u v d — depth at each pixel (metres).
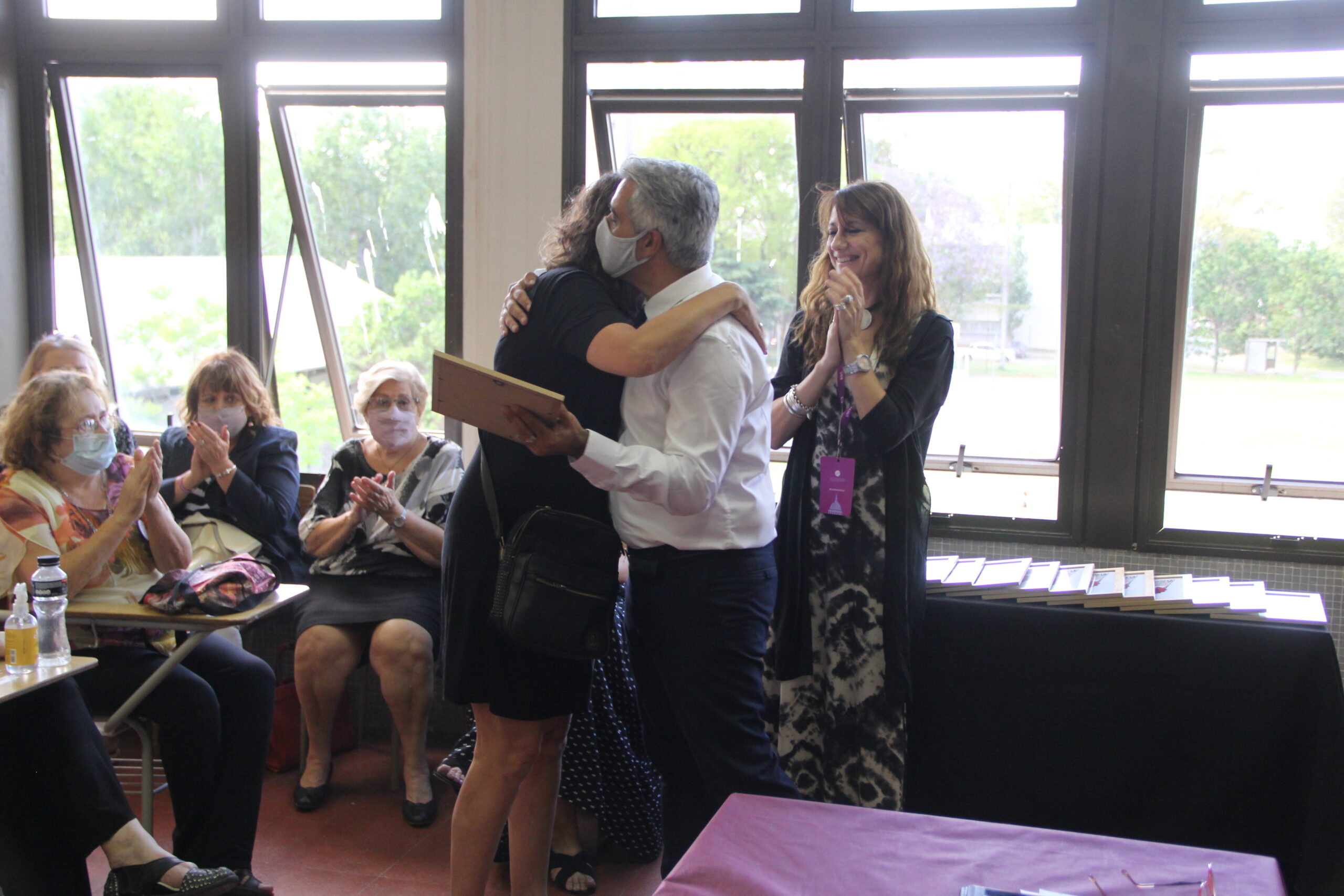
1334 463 3.19
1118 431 3.17
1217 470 3.30
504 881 2.67
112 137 3.94
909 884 1.12
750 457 1.92
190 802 2.48
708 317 1.74
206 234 3.98
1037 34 3.15
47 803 2.21
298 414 4.12
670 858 2.21
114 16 3.85
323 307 3.98
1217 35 3.01
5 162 3.90
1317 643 2.25
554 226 1.96
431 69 3.66
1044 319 3.38
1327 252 3.08
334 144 3.79
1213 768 2.34
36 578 2.13
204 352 4.10
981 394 3.48
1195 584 2.61
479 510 1.88
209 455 3.20
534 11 3.46
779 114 3.43
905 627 2.33
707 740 1.90
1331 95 2.98
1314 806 2.21
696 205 1.79
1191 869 1.16
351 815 3.08
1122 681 2.39
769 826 1.27
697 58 3.41
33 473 2.48
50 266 4.03
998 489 3.45
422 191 3.78
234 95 3.77
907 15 3.25
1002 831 1.26
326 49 3.67
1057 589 2.47
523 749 1.92
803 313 2.59
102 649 2.58
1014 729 2.47
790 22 3.33
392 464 3.33
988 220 3.37
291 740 3.43
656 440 1.83
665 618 1.91
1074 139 3.21
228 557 3.25
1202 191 3.14
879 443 2.24
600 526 1.81
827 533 2.38
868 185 2.36
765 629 1.98
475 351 3.63
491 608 1.83
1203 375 3.26
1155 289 3.13
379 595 3.21
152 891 2.17
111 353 4.17
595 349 1.72
